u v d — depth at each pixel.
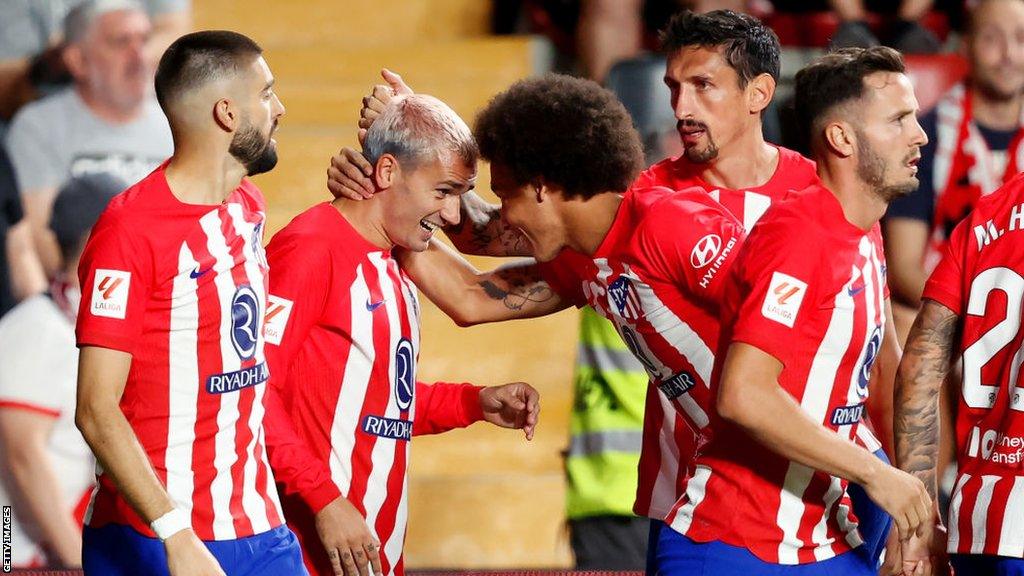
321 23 26.52
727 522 11.06
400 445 12.71
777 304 10.52
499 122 11.88
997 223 11.63
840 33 22.16
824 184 10.99
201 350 11.07
